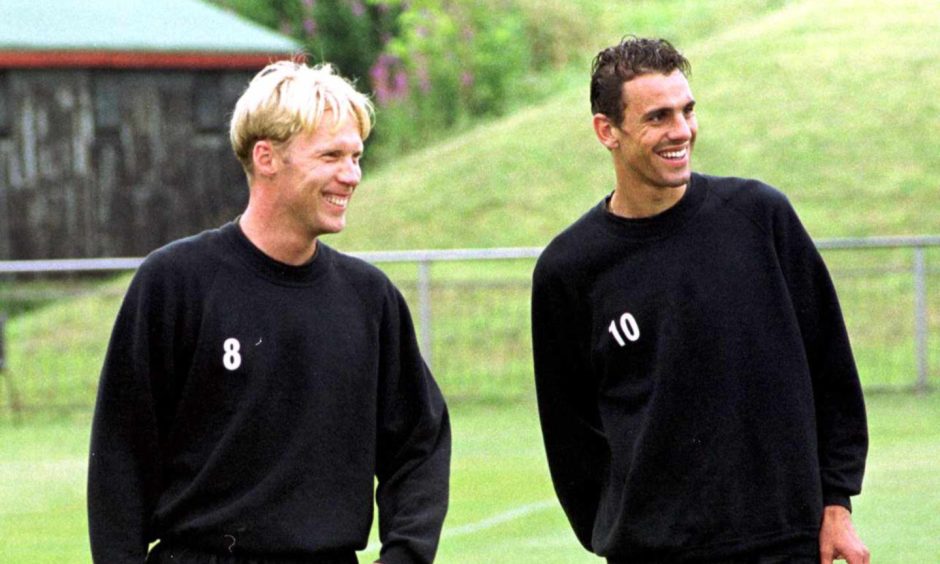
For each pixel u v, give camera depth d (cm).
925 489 3328
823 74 7388
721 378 1666
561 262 1741
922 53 7431
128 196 7712
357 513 1562
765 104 7212
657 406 1680
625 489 1705
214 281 1548
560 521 3195
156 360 1546
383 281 1614
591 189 6806
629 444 1702
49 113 7594
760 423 1664
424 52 9456
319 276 1572
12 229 7550
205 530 1530
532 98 9412
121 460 1548
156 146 7756
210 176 7844
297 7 10144
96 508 1547
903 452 3791
